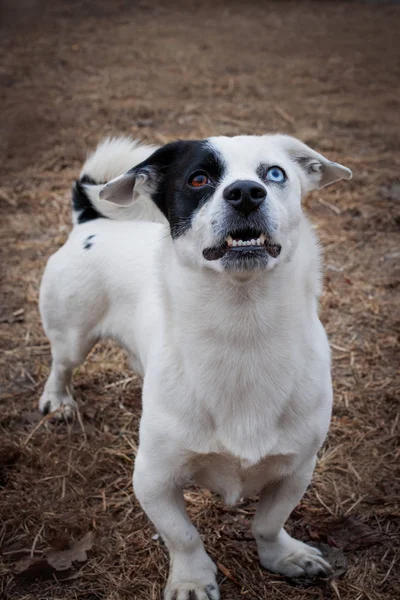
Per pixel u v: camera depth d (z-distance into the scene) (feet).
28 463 3.34
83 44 9.77
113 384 3.84
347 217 5.39
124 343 3.29
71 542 2.97
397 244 5.07
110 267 3.26
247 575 2.85
